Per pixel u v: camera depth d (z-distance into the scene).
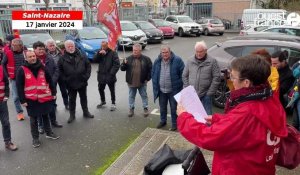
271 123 1.71
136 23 19.77
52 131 5.65
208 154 4.48
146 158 4.53
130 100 6.51
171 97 5.49
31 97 5.01
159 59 5.55
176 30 23.78
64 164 4.59
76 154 4.90
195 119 1.96
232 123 1.70
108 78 6.73
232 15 29.59
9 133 5.09
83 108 6.49
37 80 5.05
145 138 5.26
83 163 4.60
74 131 5.81
